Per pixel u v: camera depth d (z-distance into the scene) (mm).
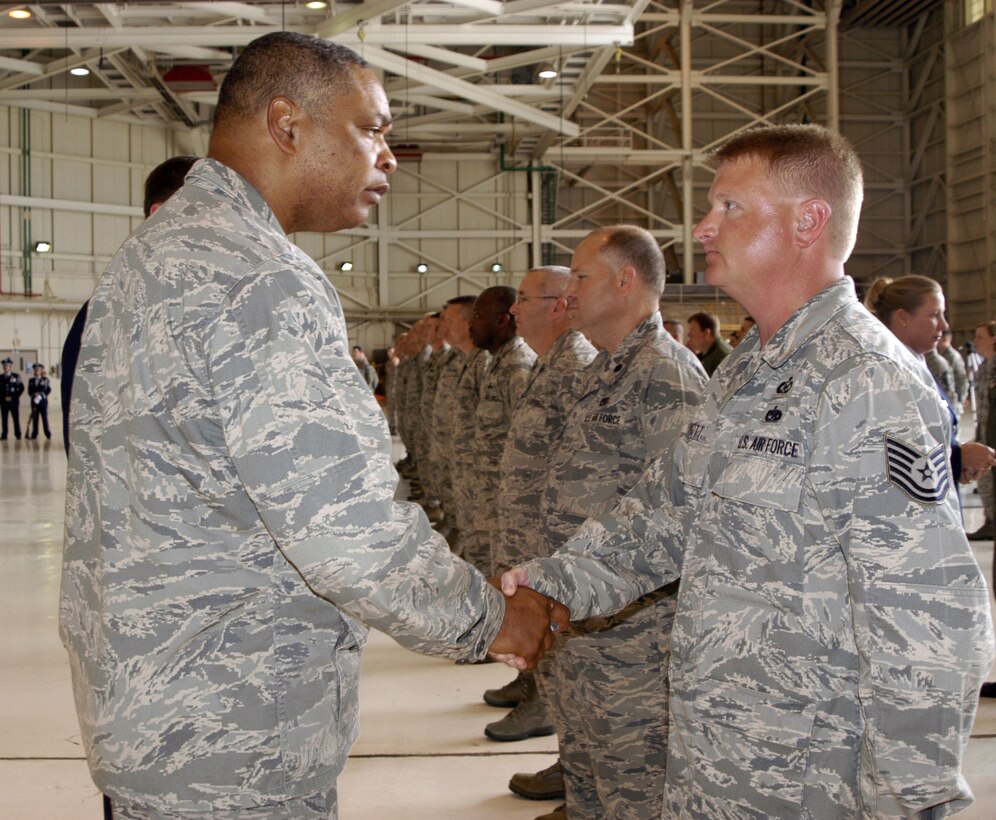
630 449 2459
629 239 2576
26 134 20656
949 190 23031
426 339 9438
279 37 1567
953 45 22781
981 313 22328
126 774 1396
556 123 19109
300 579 1443
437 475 6852
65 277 21266
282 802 1432
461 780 3191
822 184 1565
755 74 24156
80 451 1509
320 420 1367
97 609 1450
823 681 1451
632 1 14734
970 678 1349
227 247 1409
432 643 1479
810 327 1529
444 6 14234
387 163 1640
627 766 2363
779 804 1469
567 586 1745
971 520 7727
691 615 1581
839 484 1416
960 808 1404
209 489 1391
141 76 18672
